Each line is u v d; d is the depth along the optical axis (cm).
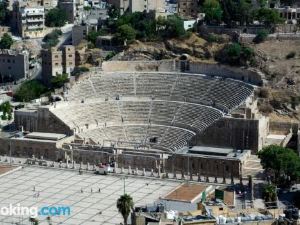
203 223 16600
